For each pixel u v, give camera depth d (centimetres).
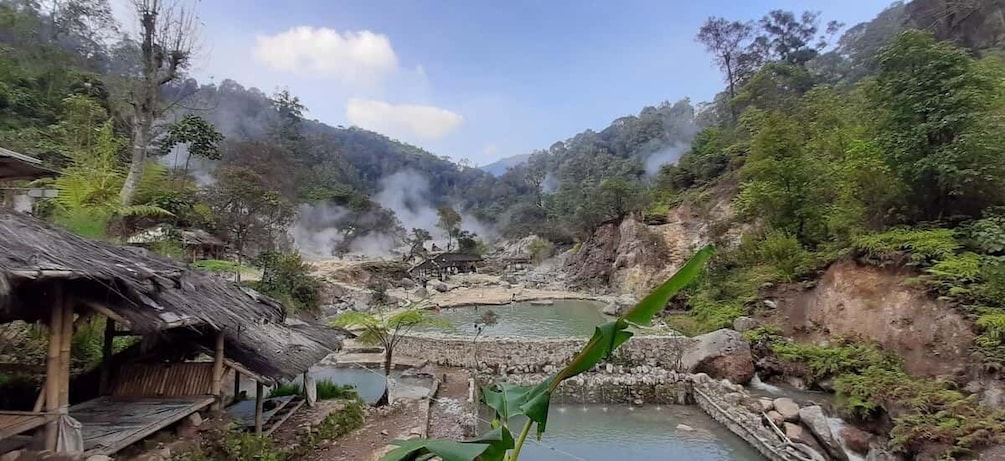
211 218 2464
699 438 1159
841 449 977
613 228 3669
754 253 1933
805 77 3906
